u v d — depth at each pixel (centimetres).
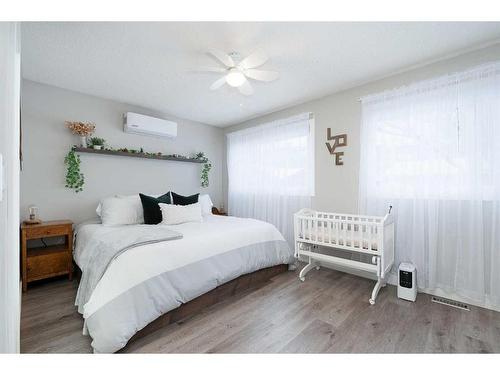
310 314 203
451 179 227
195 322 190
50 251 266
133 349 156
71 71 261
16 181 103
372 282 273
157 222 294
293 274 300
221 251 226
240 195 448
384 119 269
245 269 242
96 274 174
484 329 179
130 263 168
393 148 262
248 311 208
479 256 211
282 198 376
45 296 231
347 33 196
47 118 294
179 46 214
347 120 306
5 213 89
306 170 348
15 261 102
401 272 231
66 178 306
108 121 343
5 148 90
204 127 467
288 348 159
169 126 388
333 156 320
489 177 208
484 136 210
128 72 263
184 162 434
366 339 168
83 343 161
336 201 317
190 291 192
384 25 186
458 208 222
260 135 410
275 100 347
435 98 236
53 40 203
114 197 315
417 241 244
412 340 167
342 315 201
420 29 190
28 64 245
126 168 361
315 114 341
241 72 214
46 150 293
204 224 286
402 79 262
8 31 92
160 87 303
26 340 163
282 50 221
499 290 204
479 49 217
